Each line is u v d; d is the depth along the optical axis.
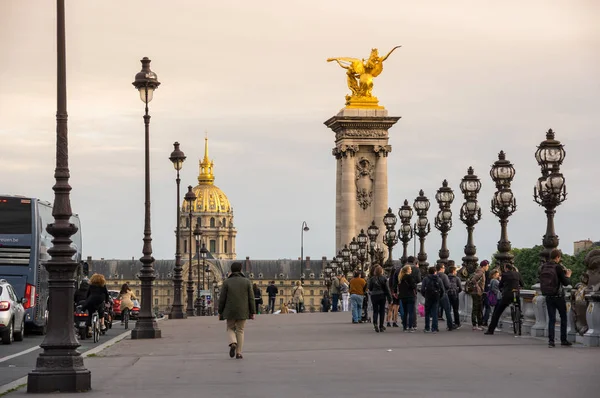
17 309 53.44
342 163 167.38
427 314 51.56
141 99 57.28
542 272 38.59
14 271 58.09
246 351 41.44
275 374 30.81
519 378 28.03
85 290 54.06
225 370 32.62
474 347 39.94
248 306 37.47
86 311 52.03
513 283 46.16
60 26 28.22
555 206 42.97
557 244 43.09
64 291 27.41
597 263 39.69
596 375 28.53
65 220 27.77
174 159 91.12
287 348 42.53
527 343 41.12
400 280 53.88
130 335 58.03
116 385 28.39
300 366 33.44
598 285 39.53
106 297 59.25
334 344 44.44
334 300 103.94
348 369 31.97
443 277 52.34
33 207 58.44
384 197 165.88
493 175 51.66
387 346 42.22
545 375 28.70
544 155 42.94
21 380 30.75
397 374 29.98
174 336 55.91
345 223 165.88
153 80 57.09
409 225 83.00
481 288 51.81
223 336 54.75
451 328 52.53
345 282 101.62
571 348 37.81
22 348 48.75
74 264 27.50
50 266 27.36
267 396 25.05
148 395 25.77
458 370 30.73
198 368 33.59
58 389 26.84
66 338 27.23
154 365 35.31
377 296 54.25
